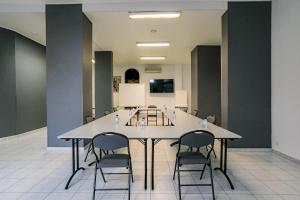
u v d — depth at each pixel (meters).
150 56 9.64
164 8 4.57
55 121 4.62
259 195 2.68
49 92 4.62
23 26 5.62
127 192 2.78
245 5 4.54
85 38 4.77
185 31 5.98
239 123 4.57
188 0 4.51
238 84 4.57
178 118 4.69
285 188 2.87
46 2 4.52
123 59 10.35
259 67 4.56
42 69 7.55
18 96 6.27
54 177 3.25
